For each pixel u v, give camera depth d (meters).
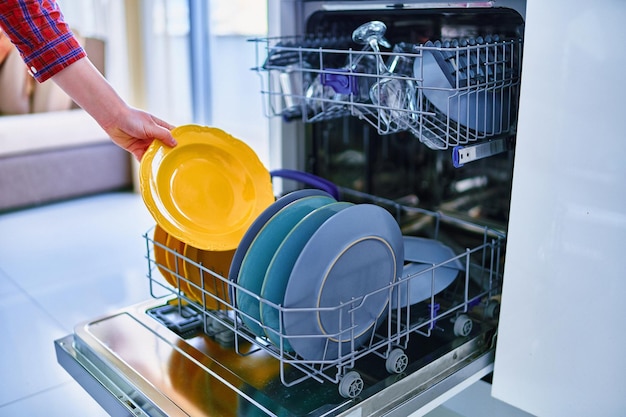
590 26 0.80
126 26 2.90
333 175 1.42
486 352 1.01
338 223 0.85
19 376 1.41
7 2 0.93
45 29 0.97
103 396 0.95
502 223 1.29
